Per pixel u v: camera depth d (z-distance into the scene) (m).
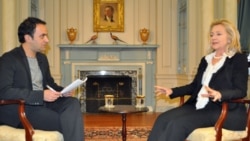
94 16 6.95
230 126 2.78
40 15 6.82
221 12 5.72
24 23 2.88
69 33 6.83
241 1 5.46
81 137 2.70
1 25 5.54
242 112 2.86
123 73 6.93
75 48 6.82
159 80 6.90
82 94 6.93
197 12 6.02
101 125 5.33
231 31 2.94
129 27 7.02
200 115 2.78
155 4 6.96
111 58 6.87
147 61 6.91
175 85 6.87
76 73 6.87
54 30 6.83
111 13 6.95
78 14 6.96
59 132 2.78
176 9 6.87
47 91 2.72
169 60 6.89
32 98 2.68
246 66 2.85
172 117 2.77
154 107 6.93
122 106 3.92
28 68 2.88
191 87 3.12
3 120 2.84
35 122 2.77
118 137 4.64
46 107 2.91
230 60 2.89
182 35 6.63
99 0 6.93
